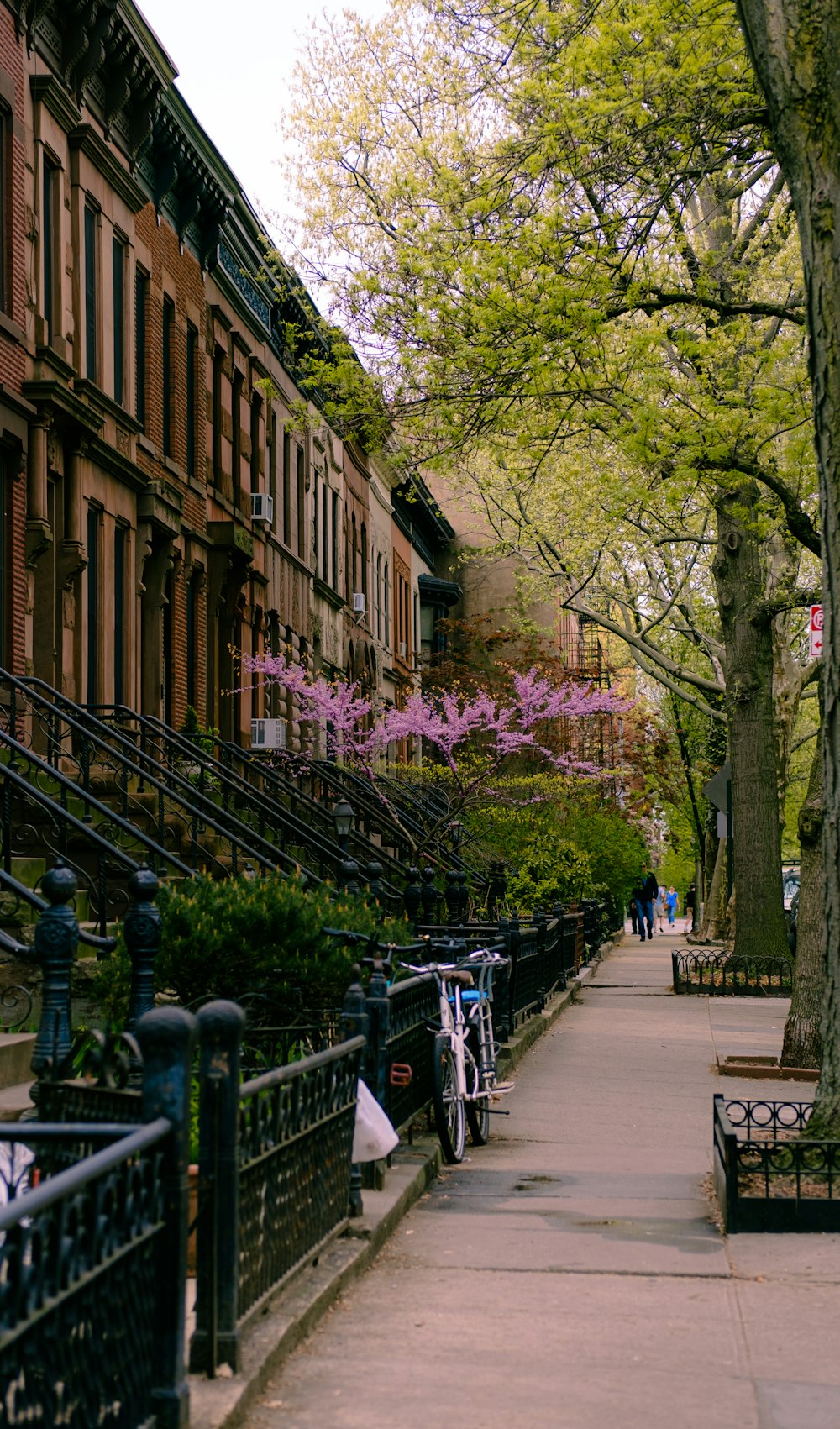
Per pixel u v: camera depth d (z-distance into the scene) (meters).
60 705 15.78
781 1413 5.12
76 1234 3.72
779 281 21.08
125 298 20.23
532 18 15.97
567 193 16.48
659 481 18.67
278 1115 5.74
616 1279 6.92
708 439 16.55
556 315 16.00
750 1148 8.03
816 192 8.85
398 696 45.41
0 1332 3.26
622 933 49.03
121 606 20.03
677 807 54.44
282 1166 5.88
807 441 16.80
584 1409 5.14
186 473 23.20
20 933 11.19
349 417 18.73
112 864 14.48
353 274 18.88
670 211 17.45
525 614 48.06
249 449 27.80
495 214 16.80
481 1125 10.71
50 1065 5.56
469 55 17.33
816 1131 8.84
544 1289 6.74
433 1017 10.17
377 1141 7.39
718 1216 8.30
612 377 17.30
